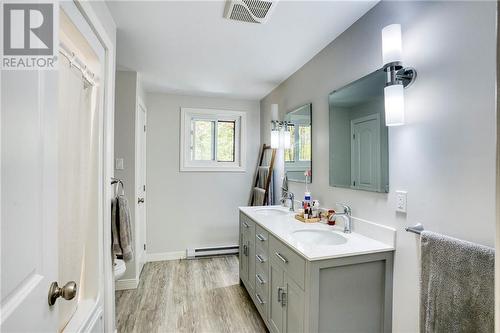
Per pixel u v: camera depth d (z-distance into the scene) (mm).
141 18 1643
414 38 1282
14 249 552
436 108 1174
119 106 2600
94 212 1364
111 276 1575
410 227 1293
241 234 2695
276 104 2977
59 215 1054
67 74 1114
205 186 3588
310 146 2285
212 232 3609
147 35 1866
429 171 1210
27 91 612
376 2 1501
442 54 1146
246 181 3736
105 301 1471
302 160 2432
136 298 2428
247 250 2455
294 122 2594
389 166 1445
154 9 1545
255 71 2592
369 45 1579
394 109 1272
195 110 3535
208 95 3514
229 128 3744
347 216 1737
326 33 1857
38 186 656
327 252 1343
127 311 2207
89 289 1338
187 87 3150
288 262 1526
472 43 1026
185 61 2348
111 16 1601
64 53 1096
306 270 1316
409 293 1322
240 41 1966
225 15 1606
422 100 1243
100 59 1395
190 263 3316
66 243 1126
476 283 926
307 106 2322
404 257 1353
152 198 3377
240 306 2293
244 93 3412
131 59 2318
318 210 2080
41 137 673
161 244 3422
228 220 3666
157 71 2607
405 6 1333
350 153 1750
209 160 3672
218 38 1921
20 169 577
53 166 734
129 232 1655
